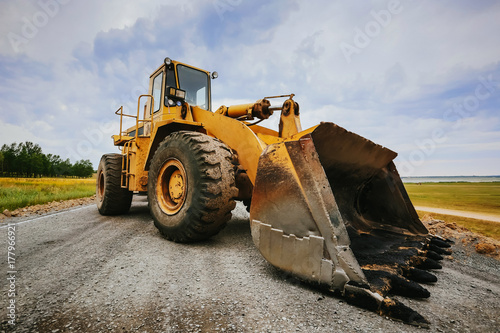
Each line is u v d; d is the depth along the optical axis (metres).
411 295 1.60
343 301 1.53
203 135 2.88
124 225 3.90
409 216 2.92
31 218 4.61
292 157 1.86
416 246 2.36
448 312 1.49
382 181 3.08
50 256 2.35
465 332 1.28
